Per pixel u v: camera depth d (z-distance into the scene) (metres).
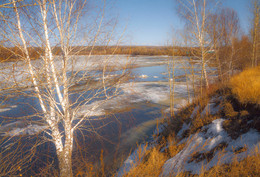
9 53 3.81
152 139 7.86
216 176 3.53
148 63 43.81
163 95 15.16
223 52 11.83
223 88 8.02
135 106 11.72
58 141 4.93
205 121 6.40
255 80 6.83
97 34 4.52
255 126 4.67
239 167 3.41
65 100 4.72
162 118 10.08
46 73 4.20
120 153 6.76
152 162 5.33
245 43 15.20
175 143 6.36
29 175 5.22
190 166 4.66
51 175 5.49
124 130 8.39
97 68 4.74
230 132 5.13
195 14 9.07
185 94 15.38
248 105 5.68
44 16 4.16
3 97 3.77
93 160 6.13
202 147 5.16
